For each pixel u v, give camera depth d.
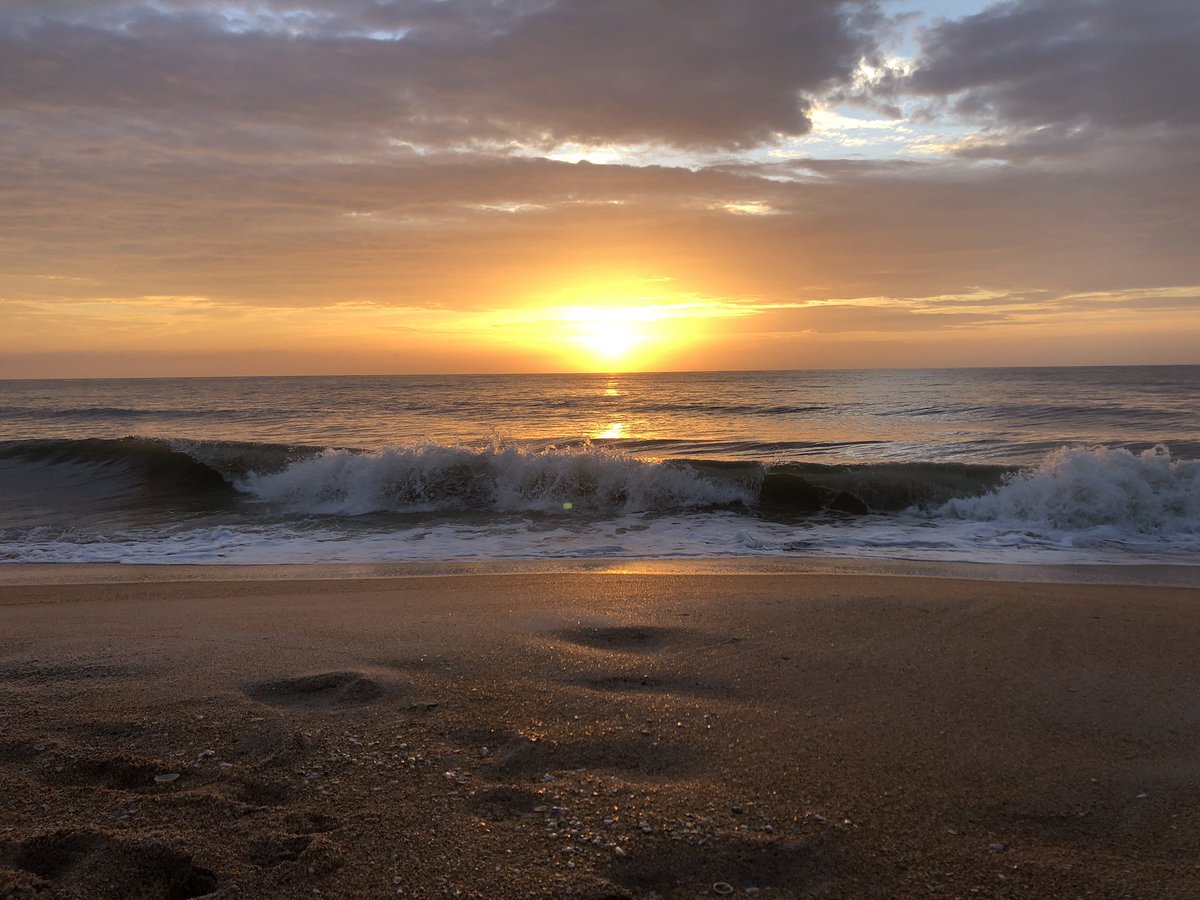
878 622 4.73
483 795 2.51
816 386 56.12
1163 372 84.19
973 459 15.30
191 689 3.50
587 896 1.98
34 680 3.65
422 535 9.02
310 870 2.08
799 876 2.10
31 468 13.62
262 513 10.60
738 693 3.51
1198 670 3.82
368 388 69.31
